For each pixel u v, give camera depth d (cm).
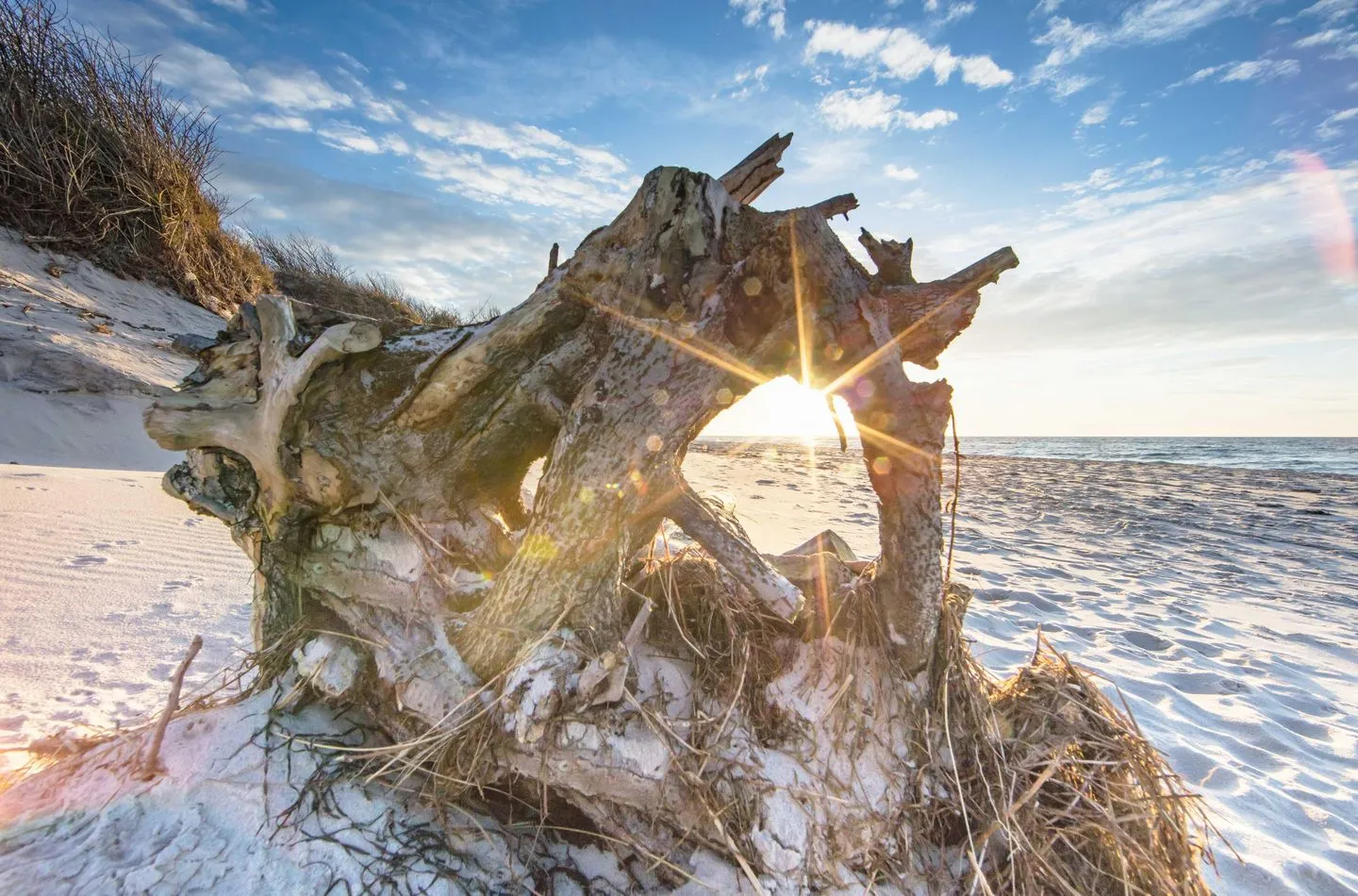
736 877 183
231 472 225
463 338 214
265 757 185
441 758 183
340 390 215
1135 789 209
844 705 209
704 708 204
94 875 150
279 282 1593
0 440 659
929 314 202
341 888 161
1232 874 256
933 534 210
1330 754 365
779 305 196
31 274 954
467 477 228
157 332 998
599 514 190
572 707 181
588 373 210
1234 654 515
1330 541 1097
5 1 1066
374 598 211
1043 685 229
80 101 1130
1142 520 1258
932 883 192
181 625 342
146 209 1167
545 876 180
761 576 200
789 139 252
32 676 270
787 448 3600
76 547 424
